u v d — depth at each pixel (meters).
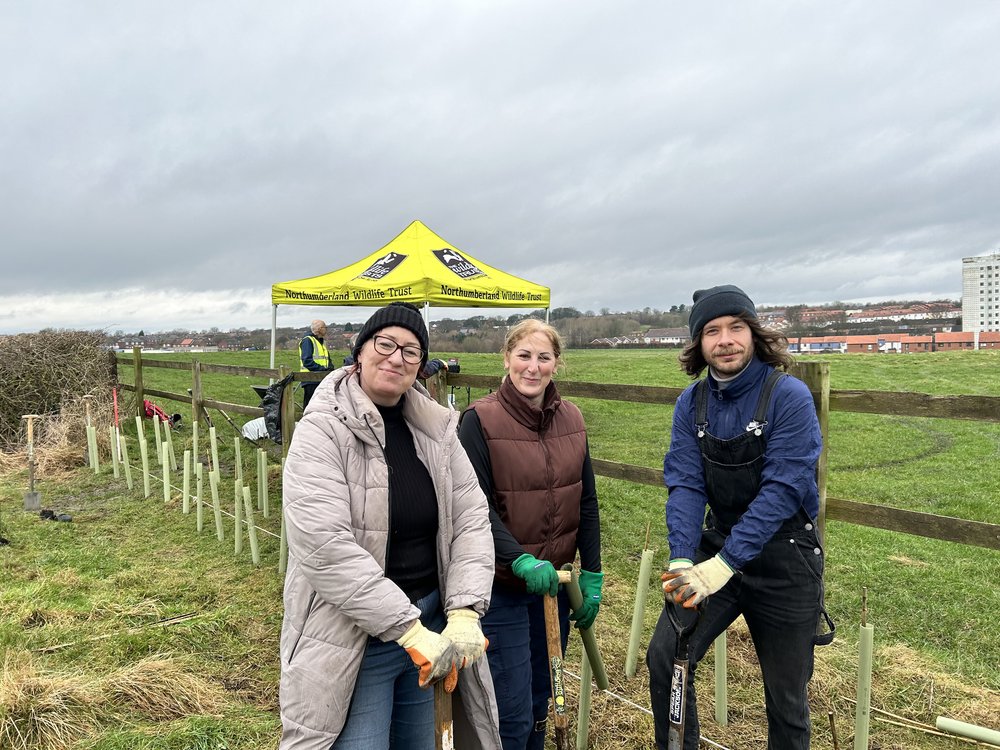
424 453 1.91
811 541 2.04
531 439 2.34
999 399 2.27
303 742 1.66
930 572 4.88
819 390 2.77
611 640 3.77
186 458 6.45
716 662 2.91
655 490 7.49
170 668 3.26
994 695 3.16
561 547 2.38
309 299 9.56
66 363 11.02
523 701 2.23
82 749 2.60
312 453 1.70
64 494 7.50
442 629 1.96
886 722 2.92
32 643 3.54
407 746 1.94
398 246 10.12
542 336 2.32
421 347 1.81
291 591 1.75
